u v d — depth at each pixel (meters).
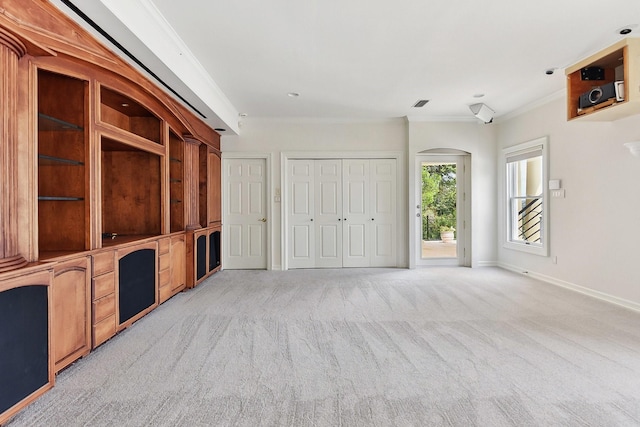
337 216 5.99
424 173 6.03
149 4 2.50
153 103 3.51
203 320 3.27
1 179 1.79
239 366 2.33
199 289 4.48
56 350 2.16
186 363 2.38
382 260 6.03
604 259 3.85
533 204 5.17
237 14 2.65
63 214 2.54
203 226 5.13
